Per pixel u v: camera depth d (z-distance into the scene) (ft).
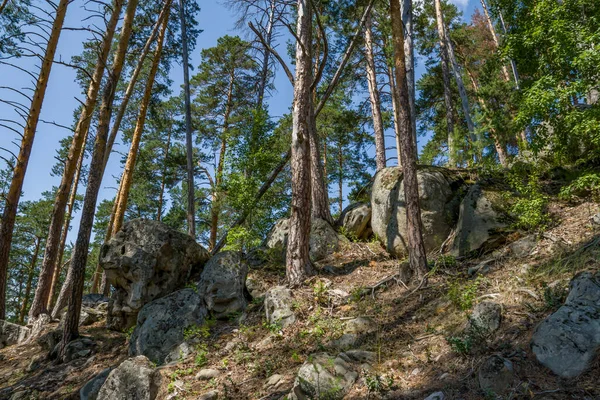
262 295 27.37
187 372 19.54
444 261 23.99
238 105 70.03
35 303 37.50
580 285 14.28
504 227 24.29
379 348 16.12
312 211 38.45
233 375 18.53
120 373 19.31
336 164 81.05
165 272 31.12
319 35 54.19
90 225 31.09
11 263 90.27
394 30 28.17
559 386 11.42
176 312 25.38
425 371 14.55
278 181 54.13
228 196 38.29
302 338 19.95
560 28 22.09
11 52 42.68
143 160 71.72
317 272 27.48
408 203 24.89
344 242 34.12
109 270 30.78
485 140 34.91
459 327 16.48
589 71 21.40
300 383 15.12
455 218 28.99
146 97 50.85
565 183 27.35
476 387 12.67
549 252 19.97
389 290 23.30
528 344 13.42
